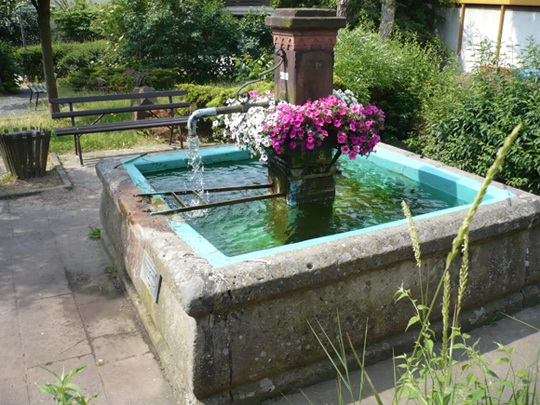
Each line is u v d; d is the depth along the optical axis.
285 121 3.59
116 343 3.21
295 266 2.61
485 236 3.12
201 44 14.38
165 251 2.79
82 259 4.32
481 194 1.19
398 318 3.01
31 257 4.37
